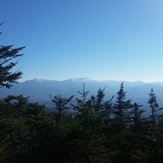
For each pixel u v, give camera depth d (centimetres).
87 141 1769
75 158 1788
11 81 1833
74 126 1784
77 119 1934
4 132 1894
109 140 2270
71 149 1778
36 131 1817
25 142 1817
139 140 2773
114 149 2436
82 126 1769
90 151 1780
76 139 1755
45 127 1775
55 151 1791
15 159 1709
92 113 1814
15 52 1767
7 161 1686
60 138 1767
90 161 1780
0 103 2119
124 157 2677
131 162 2670
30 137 1833
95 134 1788
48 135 1791
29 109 2795
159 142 2219
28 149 1788
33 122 1800
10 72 1809
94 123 1791
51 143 1791
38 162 1686
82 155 1772
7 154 1747
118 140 2702
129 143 2744
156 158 2130
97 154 1794
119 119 2889
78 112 1825
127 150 2684
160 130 2344
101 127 1855
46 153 1788
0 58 1752
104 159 1852
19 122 2086
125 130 2919
